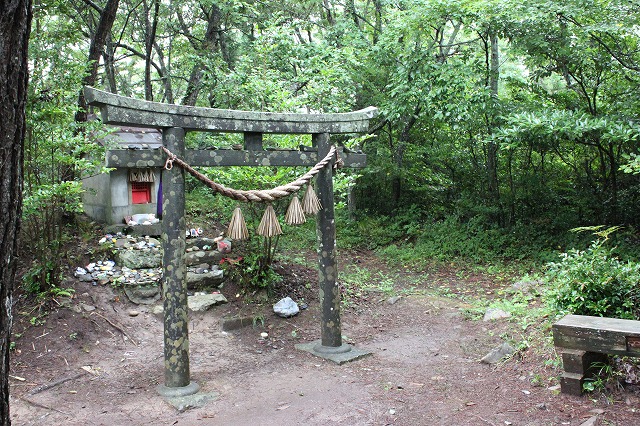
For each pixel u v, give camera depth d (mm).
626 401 3760
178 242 4551
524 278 7410
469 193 11180
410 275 8867
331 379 4844
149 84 11469
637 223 8727
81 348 5395
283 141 7082
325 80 8438
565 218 9211
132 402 4367
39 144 5910
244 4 9719
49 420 4012
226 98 9344
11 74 1717
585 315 4598
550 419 3648
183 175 4625
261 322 6438
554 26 8312
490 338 5590
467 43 10422
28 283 5855
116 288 6348
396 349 5723
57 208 6344
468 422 3734
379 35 10641
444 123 11086
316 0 10680
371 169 10758
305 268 8141
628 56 8406
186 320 4609
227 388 4680
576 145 9812
